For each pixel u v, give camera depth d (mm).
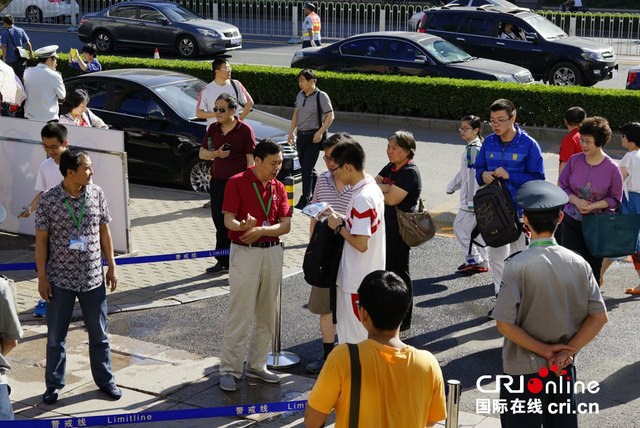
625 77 22438
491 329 7793
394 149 7199
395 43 18766
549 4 37656
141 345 7395
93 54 17047
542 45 20297
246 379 6711
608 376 6785
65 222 6023
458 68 18172
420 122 17359
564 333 4605
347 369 3811
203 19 26156
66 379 6680
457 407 4559
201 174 12586
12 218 10328
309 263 6172
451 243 10445
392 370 3828
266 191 6375
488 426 5977
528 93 16562
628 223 7500
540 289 4535
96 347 6324
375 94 17906
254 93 19062
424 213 7176
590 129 7539
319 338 7656
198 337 7582
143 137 12742
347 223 5973
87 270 6141
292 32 31266
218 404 6277
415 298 8617
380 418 3807
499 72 18094
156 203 11984
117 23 25906
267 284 6449
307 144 11477
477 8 21219
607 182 7574
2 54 18422
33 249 9930
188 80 13430
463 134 9094
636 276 9203
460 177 9266
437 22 21328
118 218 9391
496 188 7484
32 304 8250
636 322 7895
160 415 5355
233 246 6418
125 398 6383
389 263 7441
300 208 11789
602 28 28453
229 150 8758
